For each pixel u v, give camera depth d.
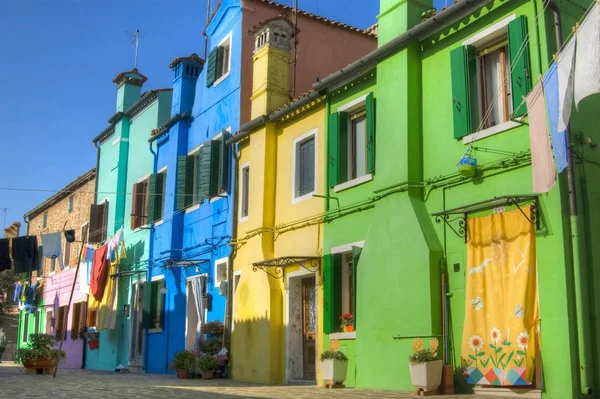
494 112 10.63
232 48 18.86
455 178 10.84
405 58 11.98
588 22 7.45
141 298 22.16
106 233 25.44
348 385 12.52
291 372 14.36
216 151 18.61
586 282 8.95
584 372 8.59
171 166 20.84
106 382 14.27
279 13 19.20
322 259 13.86
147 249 21.88
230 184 17.73
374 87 13.19
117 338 22.89
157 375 18.27
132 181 24.17
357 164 13.62
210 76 19.70
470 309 10.02
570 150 9.20
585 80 7.35
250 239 16.12
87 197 28.56
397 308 11.24
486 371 9.62
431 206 11.30
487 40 10.80
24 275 36.22
